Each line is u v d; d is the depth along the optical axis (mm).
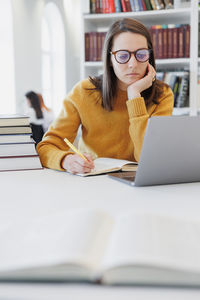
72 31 6277
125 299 398
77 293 409
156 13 3012
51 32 5805
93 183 1095
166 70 3166
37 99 3967
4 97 4191
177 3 3088
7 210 794
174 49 3068
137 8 3082
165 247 460
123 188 1022
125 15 3082
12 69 4172
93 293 409
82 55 3174
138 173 1016
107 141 1724
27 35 4500
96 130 1715
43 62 5668
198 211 781
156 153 994
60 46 5891
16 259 452
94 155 1739
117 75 1549
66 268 423
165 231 517
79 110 1675
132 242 460
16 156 1331
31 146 1351
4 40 4133
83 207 817
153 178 1038
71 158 1277
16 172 1290
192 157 1045
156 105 1704
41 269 428
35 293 411
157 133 969
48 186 1052
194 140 1021
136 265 414
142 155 987
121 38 1503
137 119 1505
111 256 430
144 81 1547
